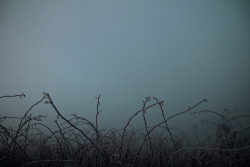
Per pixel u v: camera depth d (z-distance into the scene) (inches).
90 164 43.9
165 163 45.3
